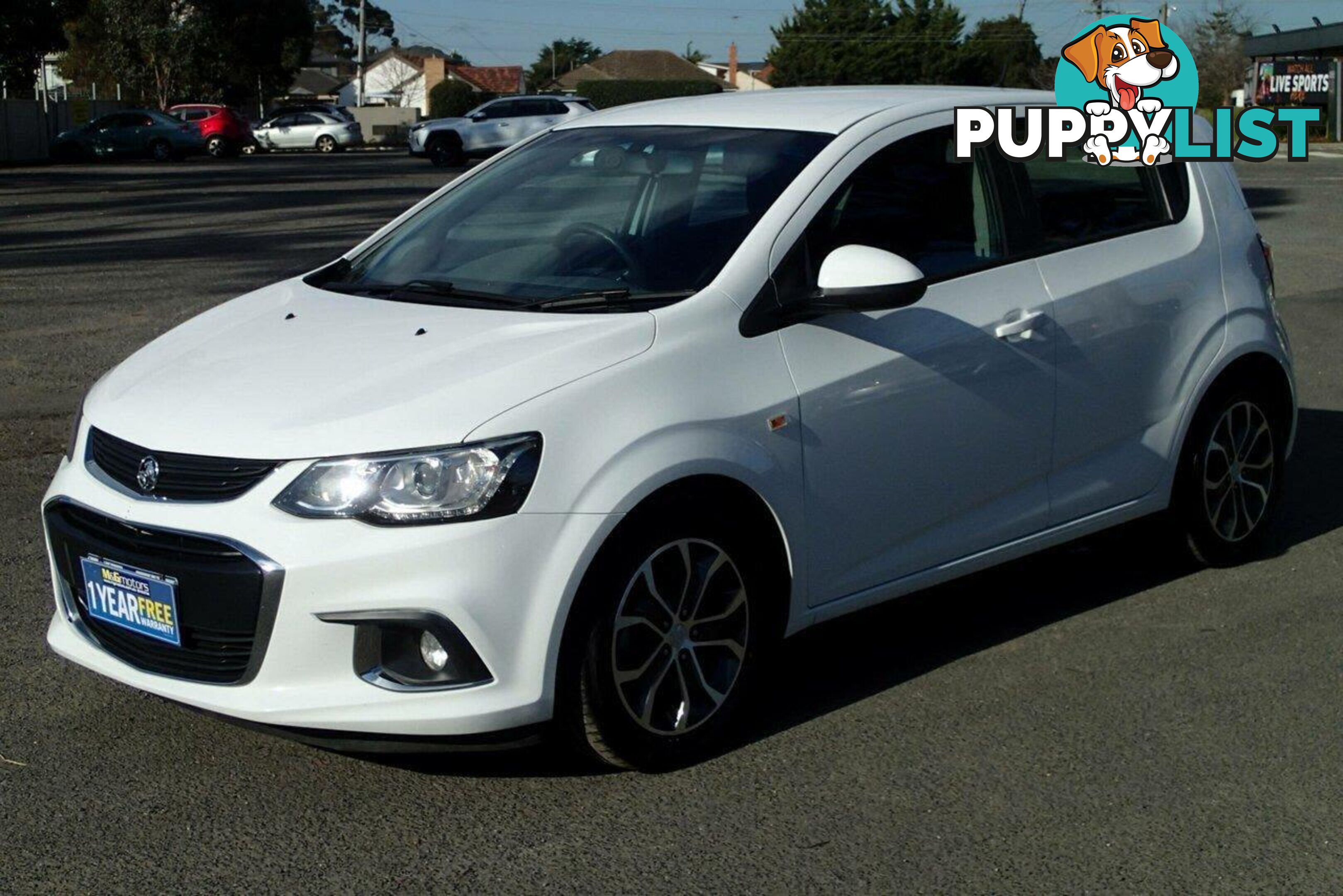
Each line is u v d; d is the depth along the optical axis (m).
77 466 3.76
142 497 3.49
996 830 3.43
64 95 51.06
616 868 3.25
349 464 3.30
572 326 3.70
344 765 3.75
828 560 3.99
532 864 3.26
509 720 3.38
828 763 3.79
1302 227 18.14
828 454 3.90
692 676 3.74
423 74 104.12
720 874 3.22
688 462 3.56
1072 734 3.97
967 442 4.29
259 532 3.30
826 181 4.12
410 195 24.53
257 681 3.35
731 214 4.06
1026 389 4.43
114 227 18.45
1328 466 6.89
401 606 3.26
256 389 3.60
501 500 3.31
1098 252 4.72
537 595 3.36
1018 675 4.38
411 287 4.27
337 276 4.64
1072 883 3.20
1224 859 3.31
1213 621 4.84
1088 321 4.60
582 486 3.41
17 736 3.90
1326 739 3.95
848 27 71.50
